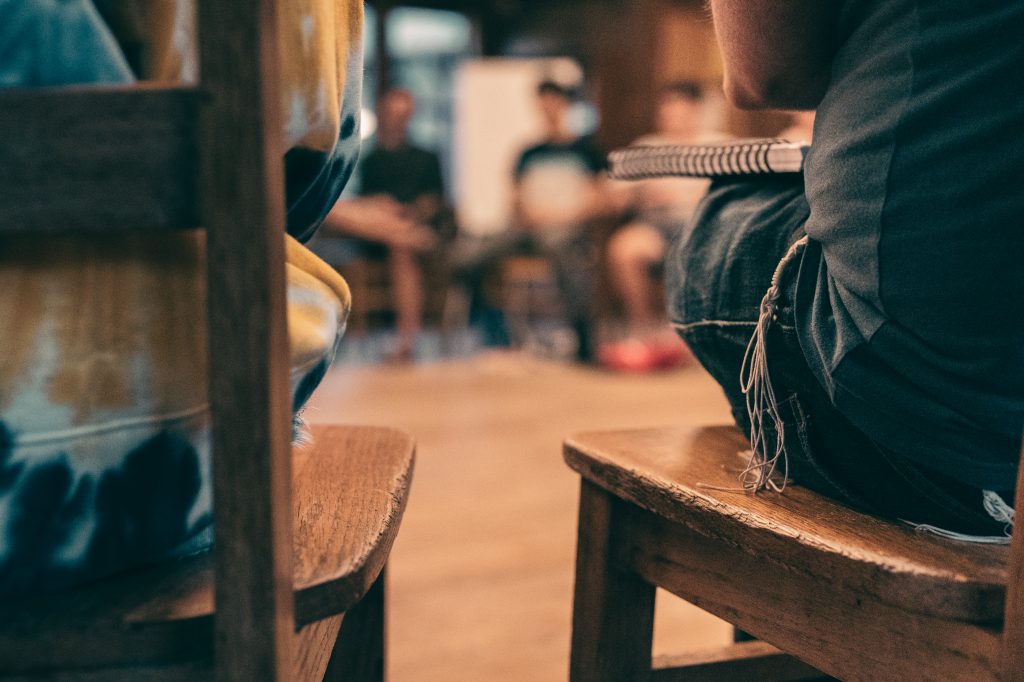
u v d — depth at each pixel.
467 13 7.87
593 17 6.74
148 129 0.43
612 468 0.81
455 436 3.09
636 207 5.03
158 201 0.44
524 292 5.38
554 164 5.09
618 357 4.63
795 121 2.58
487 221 6.14
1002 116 0.53
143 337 0.49
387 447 0.83
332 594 0.51
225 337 0.44
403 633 1.57
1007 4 0.53
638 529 0.84
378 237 4.86
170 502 0.52
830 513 0.67
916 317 0.57
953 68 0.55
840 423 0.65
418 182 5.33
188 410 0.51
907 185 0.56
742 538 0.66
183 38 0.56
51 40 0.48
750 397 0.74
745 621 0.72
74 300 0.48
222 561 0.45
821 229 0.62
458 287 5.31
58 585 0.50
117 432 0.49
